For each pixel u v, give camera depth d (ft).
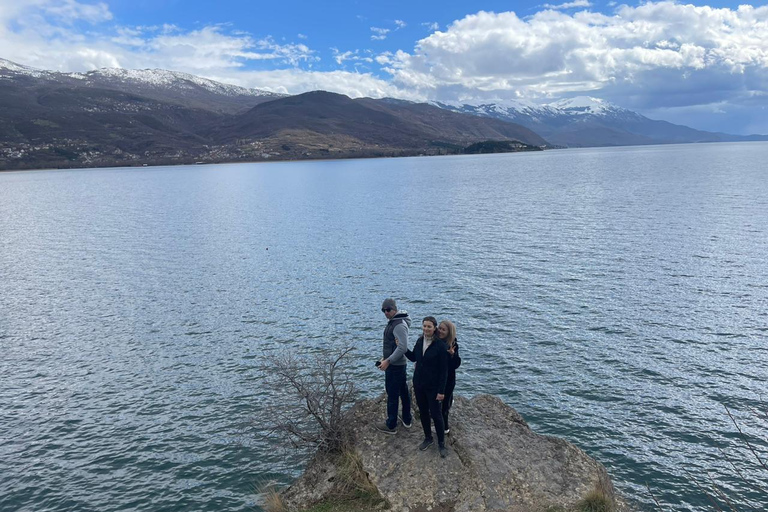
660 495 53.83
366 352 93.30
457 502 35.73
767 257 143.02
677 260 145.07
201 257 179.93
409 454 40.16
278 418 55.01
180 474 60.49
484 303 117.19
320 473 41.83
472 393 76.69
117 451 65.72
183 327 110.11
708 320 100.32
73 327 111.96
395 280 139.44
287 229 234.79
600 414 69.67
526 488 37.19
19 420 74.08
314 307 120.06
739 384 75.66
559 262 149.69
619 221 212.64
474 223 225.97
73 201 398.83
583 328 99.86
